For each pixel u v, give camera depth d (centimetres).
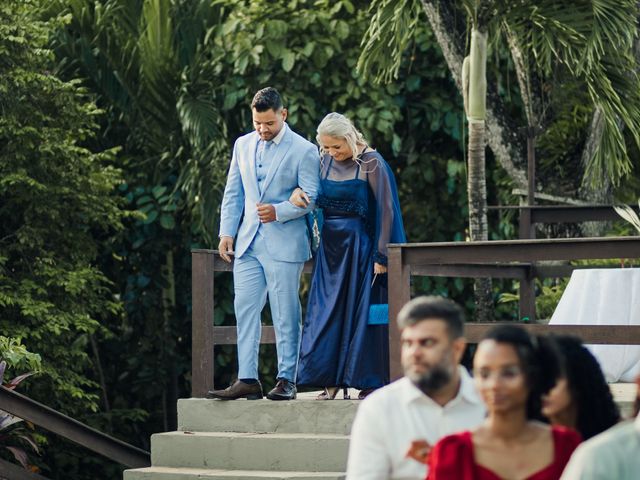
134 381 1409
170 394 1419
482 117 1102
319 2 1385
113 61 1368
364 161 764
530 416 420
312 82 1375
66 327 1191
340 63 1392
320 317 770
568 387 461
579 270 885
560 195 1256
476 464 398
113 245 1395
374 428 442
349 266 768
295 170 768
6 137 1210
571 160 1263
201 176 1321
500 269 1005
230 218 792
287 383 780
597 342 714
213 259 829
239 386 789
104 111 1271
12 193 1212
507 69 1313
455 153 1464
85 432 904
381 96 1394
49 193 1224
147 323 1409
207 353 820
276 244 770
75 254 1263
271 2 1409
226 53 1370
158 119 1383
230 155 1362
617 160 1144
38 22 1238
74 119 1254
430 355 423
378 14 1096
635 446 312
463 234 1462
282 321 775
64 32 1362
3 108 1203
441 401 441
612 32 1062
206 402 797
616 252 712
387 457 442
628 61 1135
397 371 742
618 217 1065
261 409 779
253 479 727
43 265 1216
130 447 922
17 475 895
